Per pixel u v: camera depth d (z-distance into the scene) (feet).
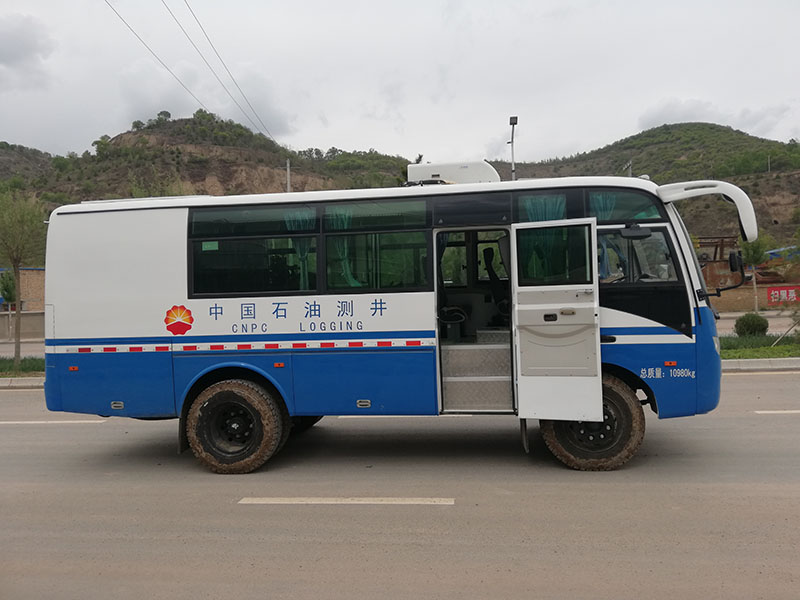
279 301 20.92
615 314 19.54
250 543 14.69
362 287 20.61
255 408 20.71
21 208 49.98
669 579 12.16
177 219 21.35
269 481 19.93
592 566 12.84
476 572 12.74
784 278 96.84
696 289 19.38
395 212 20.54
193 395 21.91
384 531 15.19
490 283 23.04
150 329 21.39
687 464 20.24
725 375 38.55
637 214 19.65
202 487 19.51
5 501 18.45
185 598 12.03
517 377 19.65
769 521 15.07
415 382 20.42
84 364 21.66
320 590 12.16
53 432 28.66
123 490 19.39
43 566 13.71
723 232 204.74
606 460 19.65
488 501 17.19
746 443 22.68
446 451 23.09
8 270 92.17
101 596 12.26
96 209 21.72
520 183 20.10
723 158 271.49
